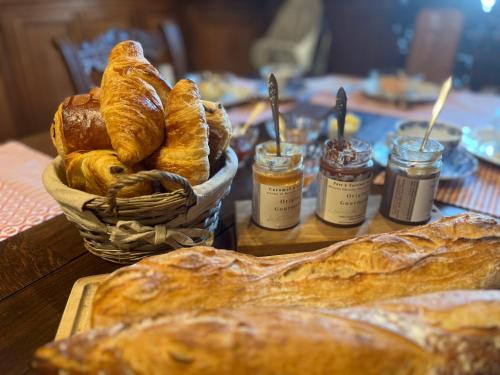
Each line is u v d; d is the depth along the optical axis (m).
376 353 0.36
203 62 3.39
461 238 0.54
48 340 0.50
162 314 0.41
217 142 0.67
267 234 0.70
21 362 0.47
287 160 0.67
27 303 0.56
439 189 0.88
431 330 0.39
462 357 0.37
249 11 3.37
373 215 0.76
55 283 0.60
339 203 0.70
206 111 0.68
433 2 2.99
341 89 0.67
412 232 0.56
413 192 0.70
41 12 2.34
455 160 0.96
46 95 2.51
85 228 0.58
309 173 0.87
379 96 1.52
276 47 2.89
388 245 0.53
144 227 0.55
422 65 2.09
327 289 0.49
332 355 0.36
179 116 0.58
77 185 0.60
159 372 0.35
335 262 0.51
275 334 0.37
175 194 0.53
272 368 0.35
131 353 0.36
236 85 1.68
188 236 0.59
